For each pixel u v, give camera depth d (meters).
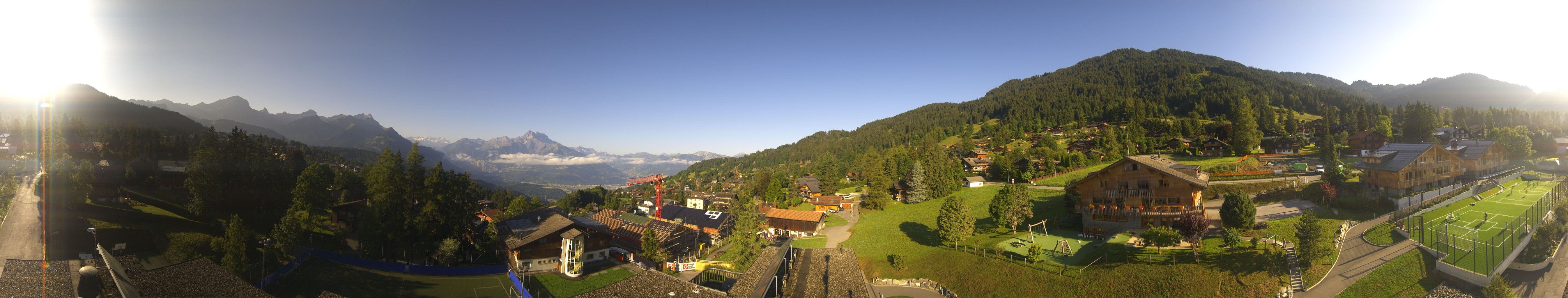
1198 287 44.66
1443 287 40.75
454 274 68.31
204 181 69.75
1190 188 62.25
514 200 126.25
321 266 65.62
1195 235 50.56
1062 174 130.25
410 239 72.88
